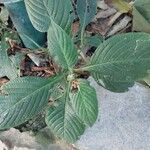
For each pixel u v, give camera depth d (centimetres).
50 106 58
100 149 64
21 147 66
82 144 64
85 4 60
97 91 66
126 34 49
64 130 54
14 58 68
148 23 66
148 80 62
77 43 66
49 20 52
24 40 66
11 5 62
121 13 70
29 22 64
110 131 64
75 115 54
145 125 64
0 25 70
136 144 63
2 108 51
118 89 55
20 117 51
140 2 66
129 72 50
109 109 65
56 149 65
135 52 49
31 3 51
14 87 52
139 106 65
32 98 52
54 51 49
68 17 53
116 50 50
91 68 53
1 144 67
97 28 70
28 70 69
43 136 66
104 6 70
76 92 52
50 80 53
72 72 53
